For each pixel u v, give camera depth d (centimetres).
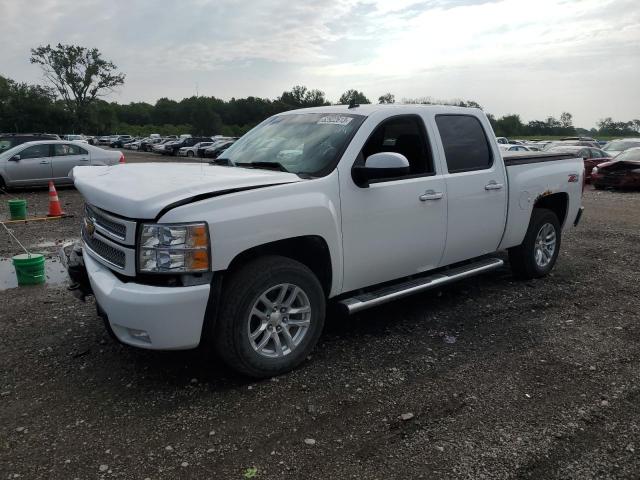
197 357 403
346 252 398
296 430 310
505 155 572
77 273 395
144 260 321
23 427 311
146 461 281
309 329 382
